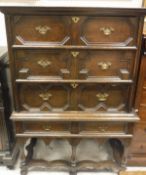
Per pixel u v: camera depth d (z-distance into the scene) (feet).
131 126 4.84
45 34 4.01
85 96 4.62
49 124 4.81
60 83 4.42
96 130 4.89
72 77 4.36
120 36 4.05
